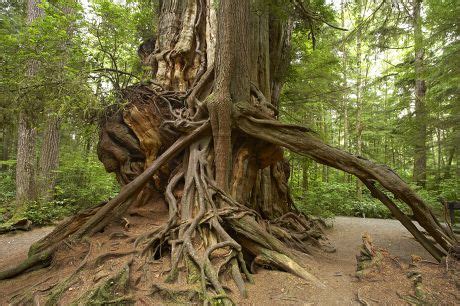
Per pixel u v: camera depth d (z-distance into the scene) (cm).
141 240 514
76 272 435
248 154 663
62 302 378
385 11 780
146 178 623
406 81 1667
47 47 567
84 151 1515
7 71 542
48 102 546
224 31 613
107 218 599
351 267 547
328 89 1428
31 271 519
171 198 584
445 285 406
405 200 548
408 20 786
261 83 821
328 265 548
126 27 757
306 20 747
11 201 1328
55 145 1315
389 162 2534
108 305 365
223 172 604
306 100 1392
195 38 877
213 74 756
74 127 727
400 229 1065
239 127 619
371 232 1012
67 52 598
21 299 406
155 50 915
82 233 568
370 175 566
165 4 952
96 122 766
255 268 502
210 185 586
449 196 1401
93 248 510
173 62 862
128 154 738
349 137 2203
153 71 890
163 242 507
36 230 1065
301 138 603
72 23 644
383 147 2603
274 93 1016
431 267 471
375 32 844
